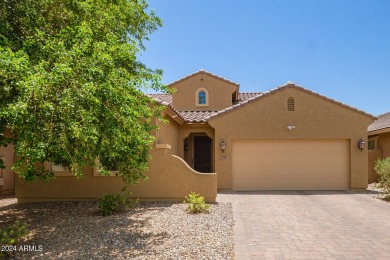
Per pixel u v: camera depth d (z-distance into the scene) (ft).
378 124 74.18
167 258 21.66
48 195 44.27
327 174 55.72
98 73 22.03
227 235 27.30
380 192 52.29
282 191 54.75
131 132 26.12
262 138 55.26
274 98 55.57
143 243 24.94
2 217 35.50
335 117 55.11
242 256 22.52
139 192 43.42
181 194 43.06
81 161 23.34
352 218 34.30
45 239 26.45
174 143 58.95
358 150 54.90
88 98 20.03
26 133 18.98
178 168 43.29
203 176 42.93
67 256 22.25
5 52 20.62
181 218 33.37
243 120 55.67
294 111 55.31
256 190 55.67
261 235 27.73
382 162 51.24
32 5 28.25
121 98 23.98
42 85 18.45
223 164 55.52
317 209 39.11
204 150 71.15
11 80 19.76
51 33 29.09
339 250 23.81
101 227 29.81
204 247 23.98
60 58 21.39
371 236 27.45
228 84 77.66
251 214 36.22
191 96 77.77
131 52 30.27
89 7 29.25
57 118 19.76
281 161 56.08
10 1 27.45
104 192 43.75
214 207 39.50
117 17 35.37
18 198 44.50
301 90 55.42
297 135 55.11
